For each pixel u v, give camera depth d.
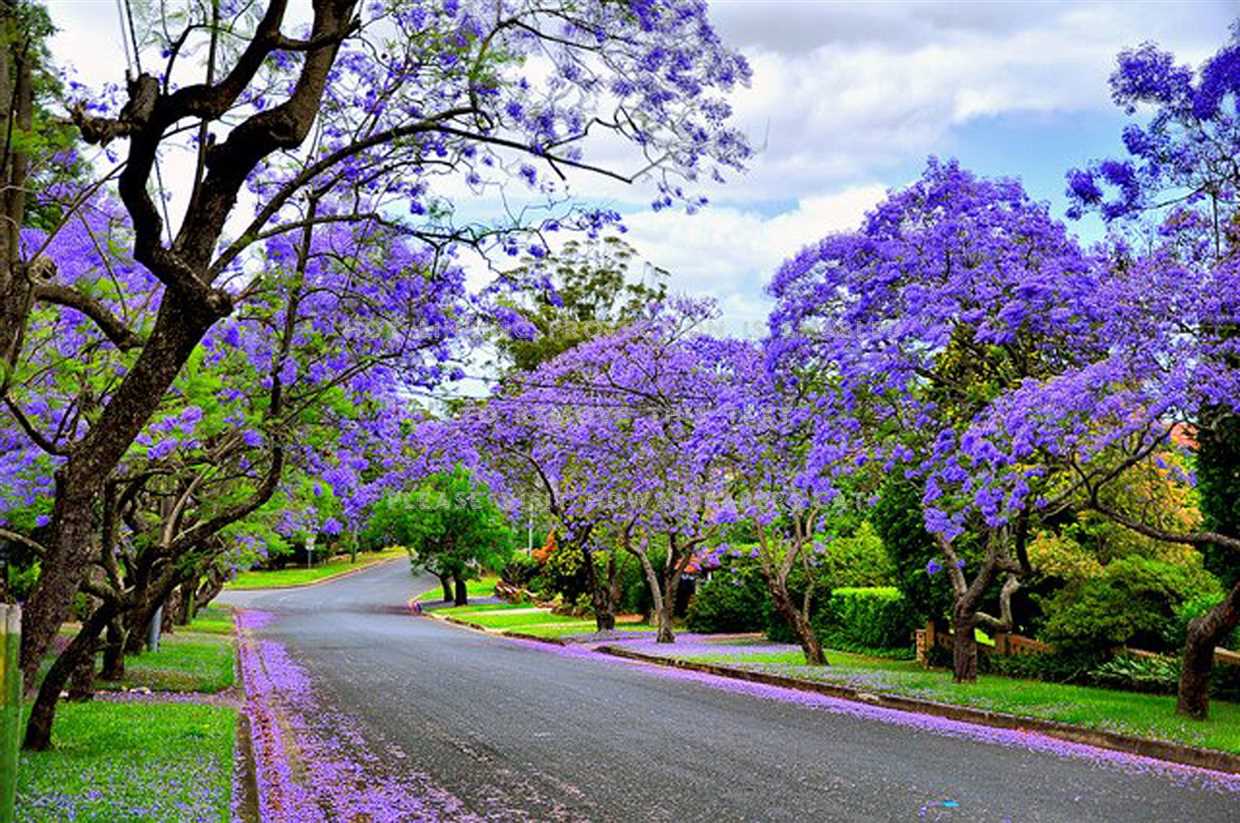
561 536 33.12
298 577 70.00
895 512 19.88
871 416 15.23
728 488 24.73
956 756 10.38
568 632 32.09
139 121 6.35
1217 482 13.67
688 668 21.23
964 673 16.38
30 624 7.52
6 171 6.95
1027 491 12.51
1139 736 10.91
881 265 14.27
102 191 11.72
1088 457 14.54
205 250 7.42
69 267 11.34
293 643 26.86
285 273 11.09
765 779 9.16
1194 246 12.14
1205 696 12.05
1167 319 11.11
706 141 8.66
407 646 25.95
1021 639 17.78
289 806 8.16
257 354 12.36
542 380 26.61
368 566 80.38
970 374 15.13
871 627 23.14
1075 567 16.23
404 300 12.09
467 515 48.69
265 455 13.69
